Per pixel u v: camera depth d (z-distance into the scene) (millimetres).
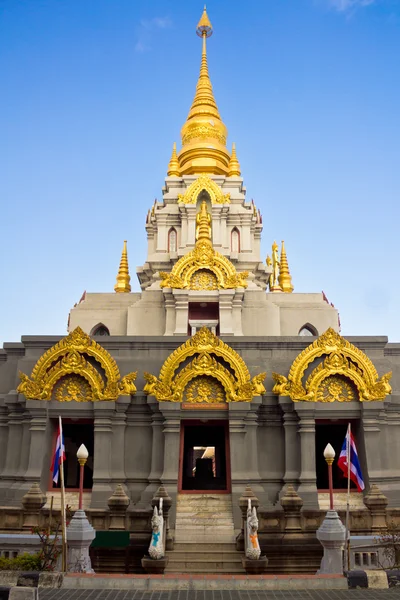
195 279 40750
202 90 58094
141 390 28641
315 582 16734
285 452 27703
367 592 16062
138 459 27703
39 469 26969
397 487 26953
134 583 16641
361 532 23938
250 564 21047
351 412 28109
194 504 26219
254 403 27875
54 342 30453
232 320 39750
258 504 23766
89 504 26469
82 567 18562
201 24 62156
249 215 48344
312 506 26031
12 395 28562
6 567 18156
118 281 48781
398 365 30109
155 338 29984
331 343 28812
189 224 46688
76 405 28031
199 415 27766
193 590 16422
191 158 53312
